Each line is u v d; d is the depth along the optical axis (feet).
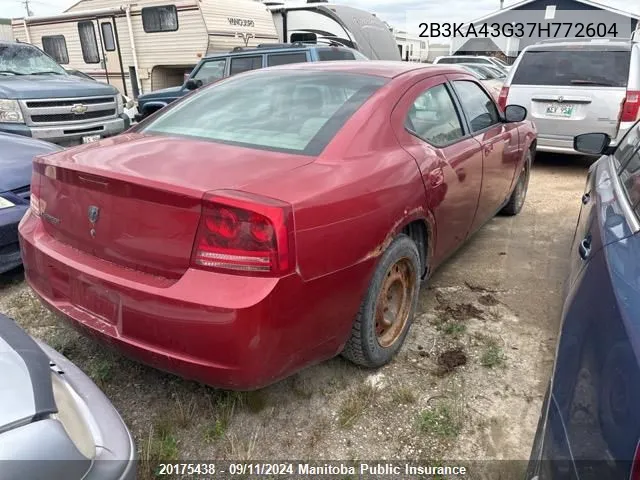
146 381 8.59
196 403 8.10
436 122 10.34
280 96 9.48
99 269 7.09
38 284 8.14
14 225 11.62
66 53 47.85
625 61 21.17
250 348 6.20
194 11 37.91
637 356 4.07
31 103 22.21
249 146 8.08
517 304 11.19
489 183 12.42
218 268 6.26
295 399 8.20
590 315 5.14
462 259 13.58
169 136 8.83
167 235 6.51
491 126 13.03
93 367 8.87
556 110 22.24
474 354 9.36
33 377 4.95
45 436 4.43
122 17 42.47
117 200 6.85
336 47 28.63
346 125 8.32
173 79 43.42
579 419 4.40
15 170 12.36
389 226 7.98
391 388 8.45
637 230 5.62
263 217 6.11
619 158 9.27
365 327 8.07
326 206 6.84
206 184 6.53
